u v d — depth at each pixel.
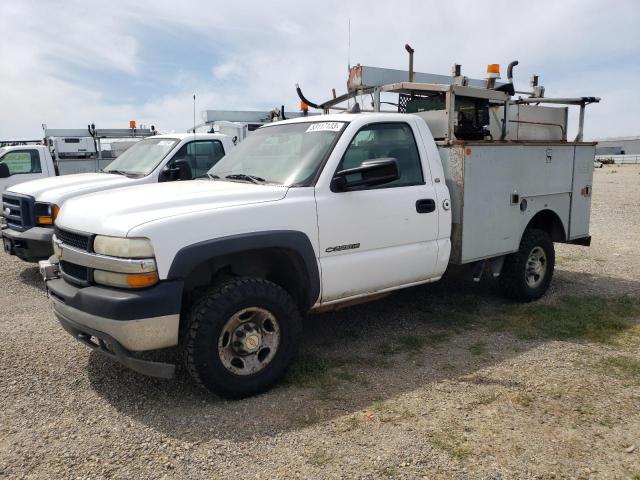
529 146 5.48
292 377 3.94
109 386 3.87
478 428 3.22
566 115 6.39
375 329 5.04
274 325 3.73
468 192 4.91
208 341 3.42
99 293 3.36
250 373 3.64
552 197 5.91
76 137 12.30
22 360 4.35
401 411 3.45
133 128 12.73
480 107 5.63
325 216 3.99
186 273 3.35
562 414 3.38
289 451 3.02
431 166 4.76
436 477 2.76
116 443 3.13
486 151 5.02
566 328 4.96
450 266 5.49
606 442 3.06
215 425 3.31
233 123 10.91
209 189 3.95
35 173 10.31
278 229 3.74
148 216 3.41
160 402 3.62
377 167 3.88
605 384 3.80
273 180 4.18
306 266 3.90
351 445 3.06
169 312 3.31
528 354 4.38
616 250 8.91
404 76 5.87
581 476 2.76
